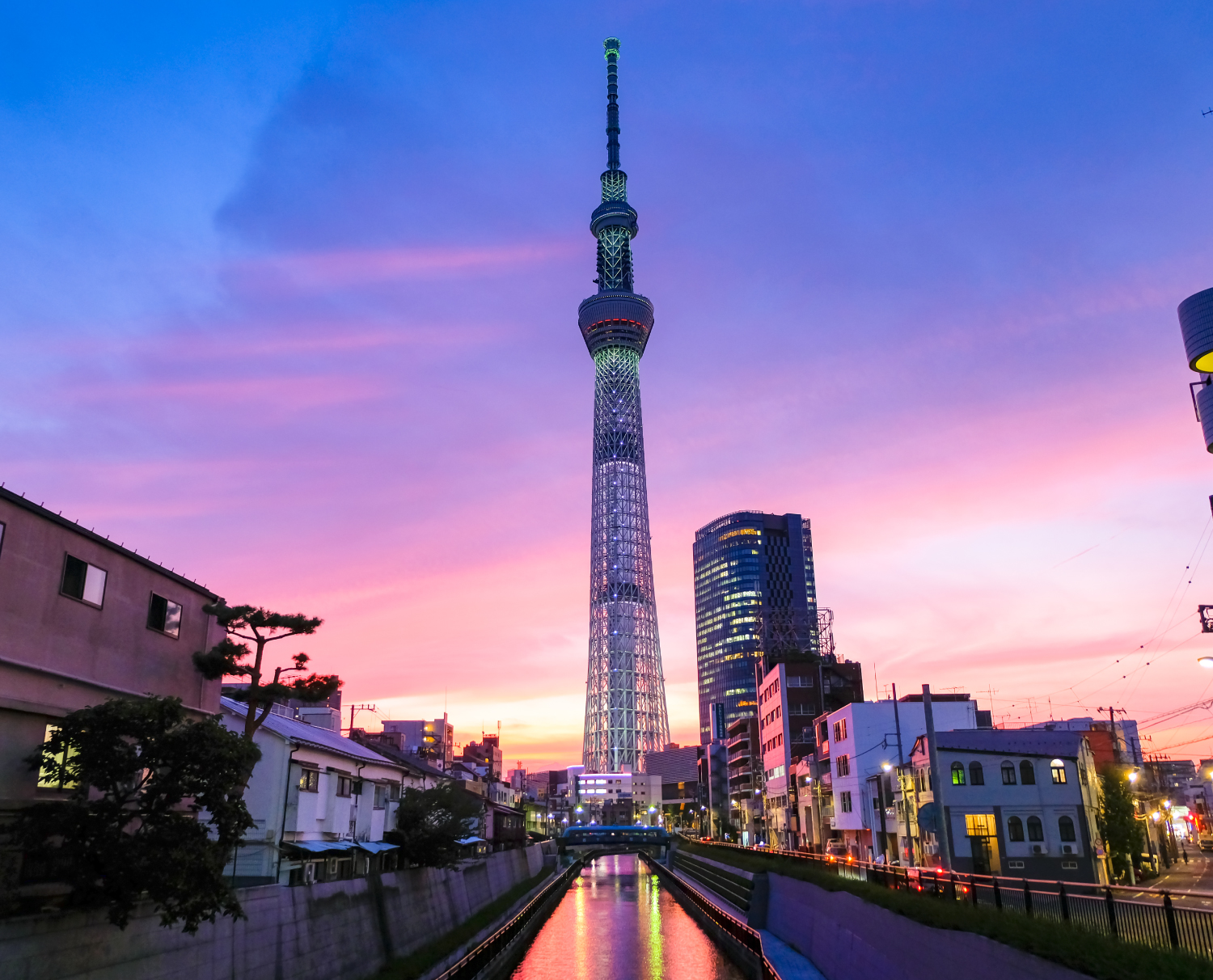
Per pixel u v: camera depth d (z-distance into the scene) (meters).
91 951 21.84
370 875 41.66
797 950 47.53
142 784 22.12
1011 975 22.62
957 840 61.66
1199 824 164.25
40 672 23.98
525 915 66.06
